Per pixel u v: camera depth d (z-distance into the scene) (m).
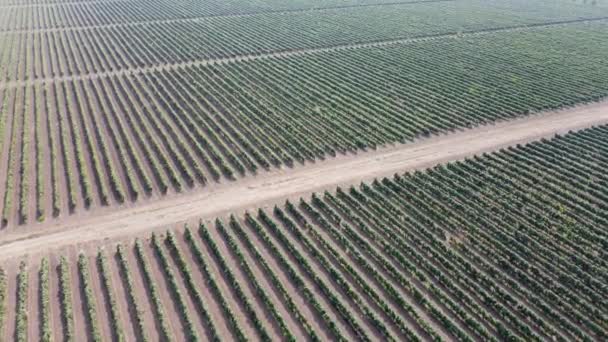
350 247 50.41
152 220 54.41
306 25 132.38
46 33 125.19
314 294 45.50
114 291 45.19
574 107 83.88
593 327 42.06
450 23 135.50
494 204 58.00
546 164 65.44
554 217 55.91
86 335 41.16
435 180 62.00
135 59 105.12
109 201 57.22
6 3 161.50
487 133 74.44
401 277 46.88
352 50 112.19
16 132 72.94
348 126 75.25
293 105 82.75
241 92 87.62
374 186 60.84
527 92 88.88
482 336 41.56
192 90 88.50
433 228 53.94
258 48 112.50
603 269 48.19
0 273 45.91
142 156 66.81
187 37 121.00
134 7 155.12
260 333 41.38
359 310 44.03
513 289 46.53
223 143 69.88
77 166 64.38
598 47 115.06
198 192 59.47
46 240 51.09
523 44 117.19
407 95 87.62
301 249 50.97
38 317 42.62
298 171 64.12
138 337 41.03
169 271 46.81
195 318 42.97
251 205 57.25
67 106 81.56
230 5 157.38
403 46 115.12
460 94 88.12
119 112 79.94
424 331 42.06
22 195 57.12
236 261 49.22
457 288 45.62
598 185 61.31
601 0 169.50
